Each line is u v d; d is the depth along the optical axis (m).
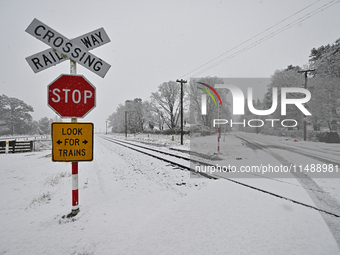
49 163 12.13
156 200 4.50
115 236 2.72
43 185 7.08
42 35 3.49
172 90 37.81
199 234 2.58
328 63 22.81
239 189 4.41
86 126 3.58
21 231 3.16
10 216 4.27
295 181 5.22
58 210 4.32
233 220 2.89
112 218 3.41
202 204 3.61
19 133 63.38
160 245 2.40
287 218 2.91
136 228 2.94
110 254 2.30
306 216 2.98
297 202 3.58
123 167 9.12
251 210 3.21
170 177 6.55
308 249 2.17
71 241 2.71
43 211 4.39
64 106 3.47
